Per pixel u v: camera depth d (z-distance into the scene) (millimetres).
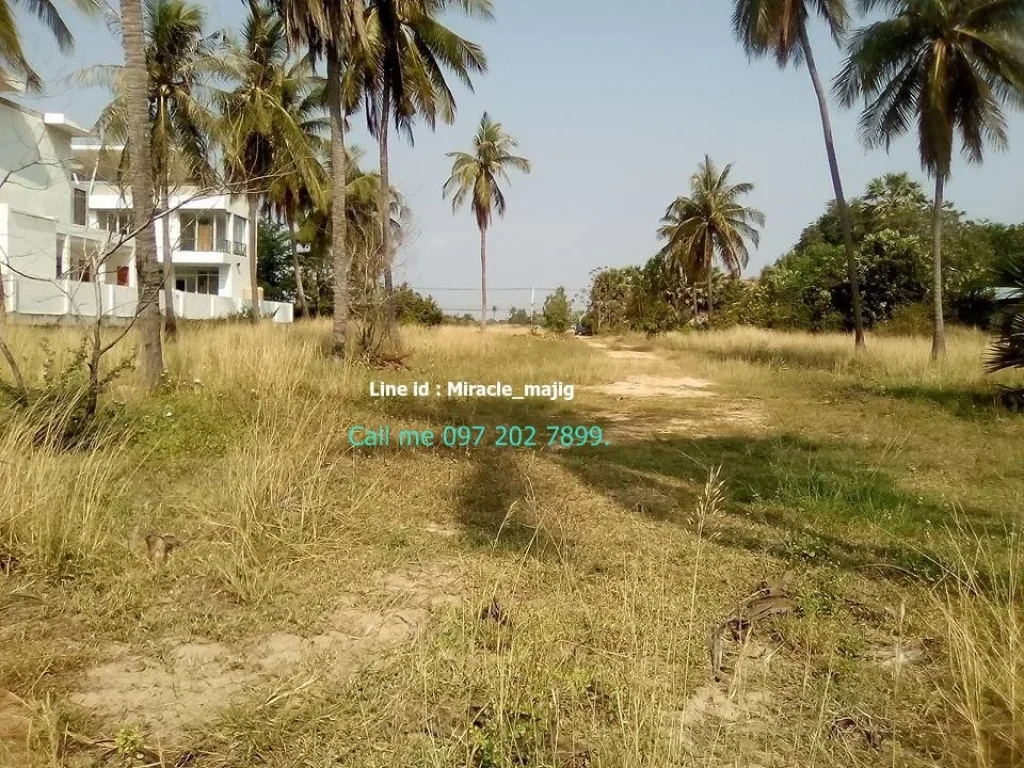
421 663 2924
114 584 3693
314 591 3787
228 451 6074
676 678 3010
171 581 3797
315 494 4992
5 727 2553
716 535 4531
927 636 3463
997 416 9938
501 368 15672
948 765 2570
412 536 4672
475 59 17438
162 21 16172
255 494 4672
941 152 16625
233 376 9305
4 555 3855
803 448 8016
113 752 2465
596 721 2691
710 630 3439
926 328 25672
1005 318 10938
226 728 2596
